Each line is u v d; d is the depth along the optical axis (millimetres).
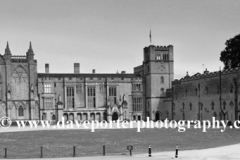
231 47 125188
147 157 46062
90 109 144500
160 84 149000
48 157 48000
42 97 140500
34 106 138875
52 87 142625
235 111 102625
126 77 150875
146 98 152500
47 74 145875
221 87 110562
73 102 144750
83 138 69000
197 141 63281
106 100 147625
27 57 140500
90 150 53781
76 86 145125
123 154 49719
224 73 109250
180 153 48969
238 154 47531
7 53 138125
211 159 43906
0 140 66375
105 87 148000
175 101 140625
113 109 144500
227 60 127250
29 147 57188
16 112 138000
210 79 117000
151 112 147625
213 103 115125
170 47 150000
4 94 137250
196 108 125438
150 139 66750
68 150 53719
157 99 148375
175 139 66375
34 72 141000
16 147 57250
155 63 148875
